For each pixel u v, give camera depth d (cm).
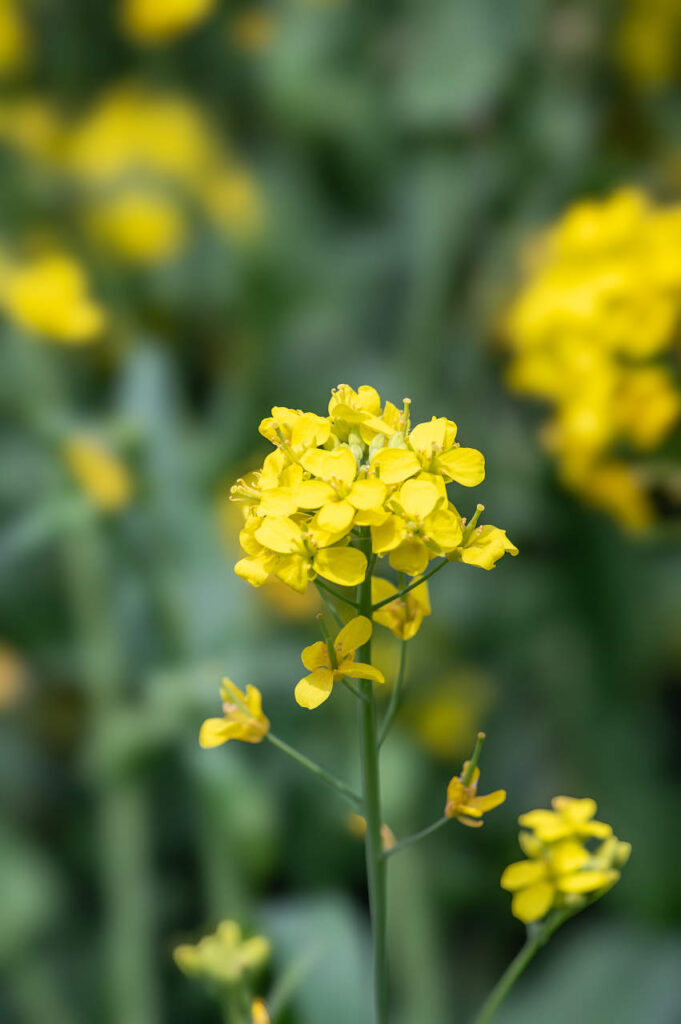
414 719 71
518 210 80
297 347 84
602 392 54
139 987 59
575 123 79
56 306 66
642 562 72
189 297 86
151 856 64
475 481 43
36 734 71
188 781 68
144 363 73
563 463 57
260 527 43
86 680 66
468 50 80
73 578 68
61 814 69
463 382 78
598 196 79
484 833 69
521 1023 60
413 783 66
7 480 73
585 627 73
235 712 44
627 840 68
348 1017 53
